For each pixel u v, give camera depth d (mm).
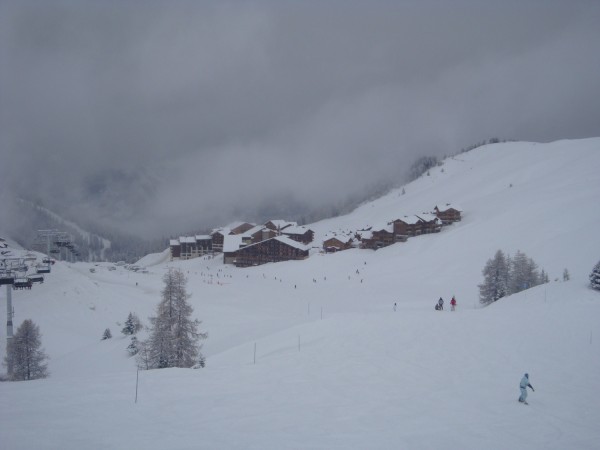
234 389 19969
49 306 66938
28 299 68188
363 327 35406
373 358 26750
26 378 38625
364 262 122438
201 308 72750
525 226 109062
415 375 23453
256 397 18875
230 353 33531
